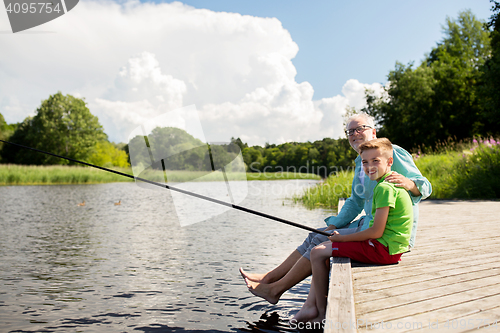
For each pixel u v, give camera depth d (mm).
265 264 4105
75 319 2561
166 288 3256
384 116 24891
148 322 2498
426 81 23344
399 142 24234
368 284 2074
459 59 27203
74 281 3482
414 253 2822
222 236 5949
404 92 23828
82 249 5004
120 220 8258
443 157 11562
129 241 5586
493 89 16844
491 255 2750
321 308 2336
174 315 2619
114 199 14883
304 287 3225
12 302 2900
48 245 5309
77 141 49562
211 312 2670
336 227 2742
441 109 23172
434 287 2025
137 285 3348
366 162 2322
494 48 17641
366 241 2322
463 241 3314
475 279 2164
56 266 4062
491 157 9969
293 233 6195
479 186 9172
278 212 9039
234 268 3936
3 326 2434
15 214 9516
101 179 30656
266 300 2789
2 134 49219
